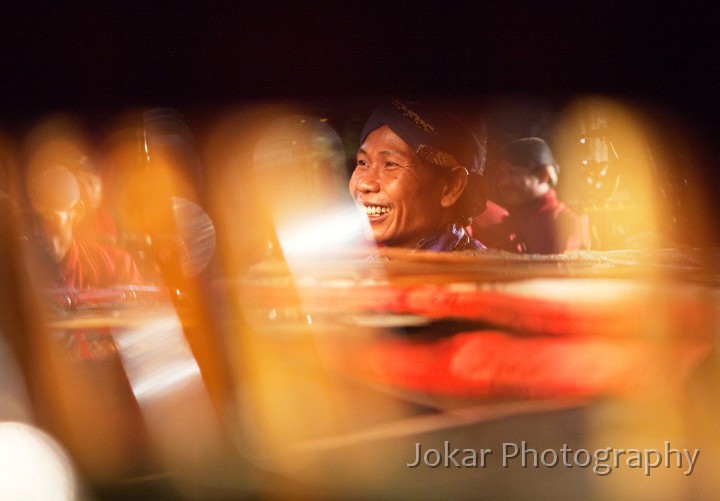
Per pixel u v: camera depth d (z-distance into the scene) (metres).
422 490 3.54
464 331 4.26
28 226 6.34
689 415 4.02
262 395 4.44
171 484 3.76
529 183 6.81
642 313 4.18
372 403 4.15
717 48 12.51
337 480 3.67
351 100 7.16
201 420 4.38
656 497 3.45
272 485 3.71
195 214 7.37
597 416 3.97
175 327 5.36
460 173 6.77
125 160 9.55
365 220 6.68
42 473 3.78
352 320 4.55
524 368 4.11
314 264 5.43
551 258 5.12
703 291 4.26
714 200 7.73
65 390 4.77
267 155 7.63
